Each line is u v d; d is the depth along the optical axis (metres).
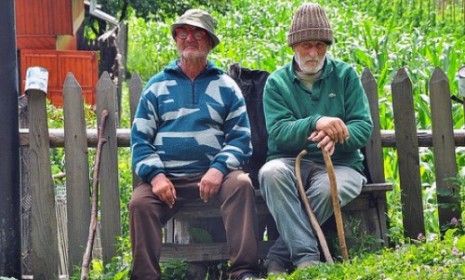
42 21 26.45
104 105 10.41
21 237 10.29
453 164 10.68
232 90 10.02
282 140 10.06
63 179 12.41
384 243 10.30
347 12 39.47
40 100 10.32
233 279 9.57
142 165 9.77
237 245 9.57
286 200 9.74
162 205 9.76
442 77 10.66
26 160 10.44
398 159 10.73
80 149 10.38
